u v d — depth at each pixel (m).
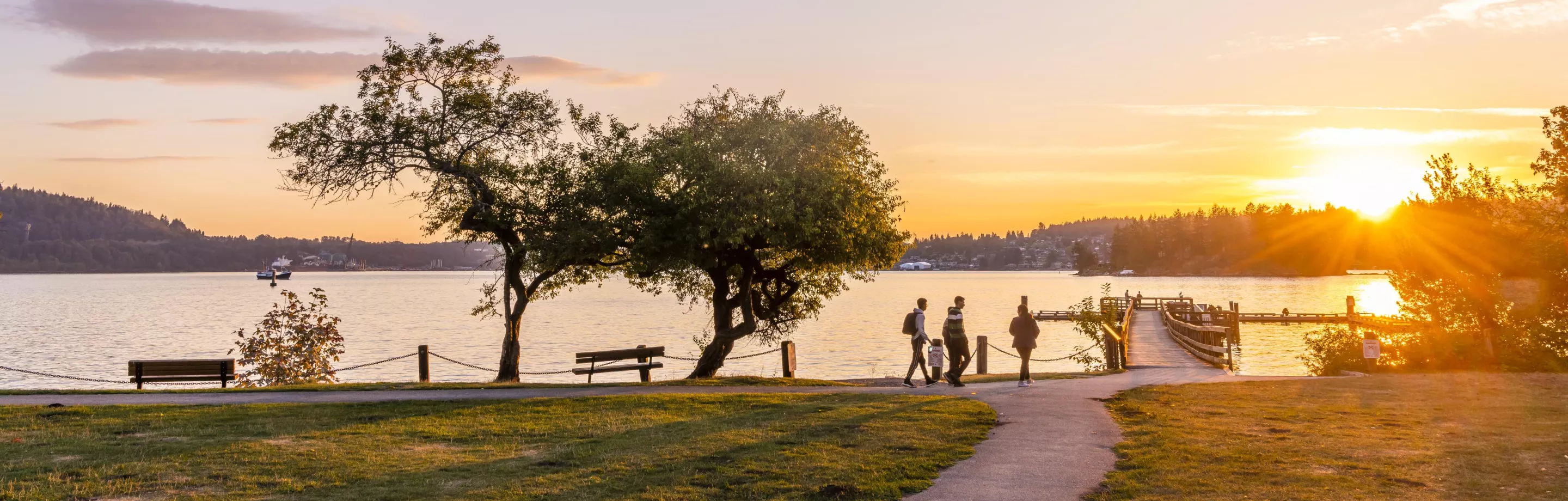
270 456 10.37
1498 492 8.41
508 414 13.68
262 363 22.95
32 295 133.00
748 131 22.02
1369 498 8.30
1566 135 25.34
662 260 21.33
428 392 17.36
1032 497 8.57
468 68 21.58
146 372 21.12
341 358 42.72
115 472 9.49
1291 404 14.69
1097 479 9.27
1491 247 26.05
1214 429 12.05
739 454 10.40
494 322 70.00
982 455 10.46
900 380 20.70
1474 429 11.88
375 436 11.75
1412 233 27.56
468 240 22.55
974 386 18.58
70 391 17.08
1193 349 31.77
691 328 63.56
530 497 8.54
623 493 8.66
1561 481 8.81
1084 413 13.70
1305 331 60.34
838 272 25.20
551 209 21.50
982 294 142.00
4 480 9.06
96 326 66.75
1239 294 131.25
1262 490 8.64
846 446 10.91
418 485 9.02
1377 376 19.70
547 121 22.06
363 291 159.12
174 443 11.20
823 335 55.81
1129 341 39.06
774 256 24.88
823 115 23.05
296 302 24.19
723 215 20.56
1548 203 25.84
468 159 22.08
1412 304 27.58
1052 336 55.47
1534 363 22.30
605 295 146.38
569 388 18.11
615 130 22.16
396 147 21.22
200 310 90.38
